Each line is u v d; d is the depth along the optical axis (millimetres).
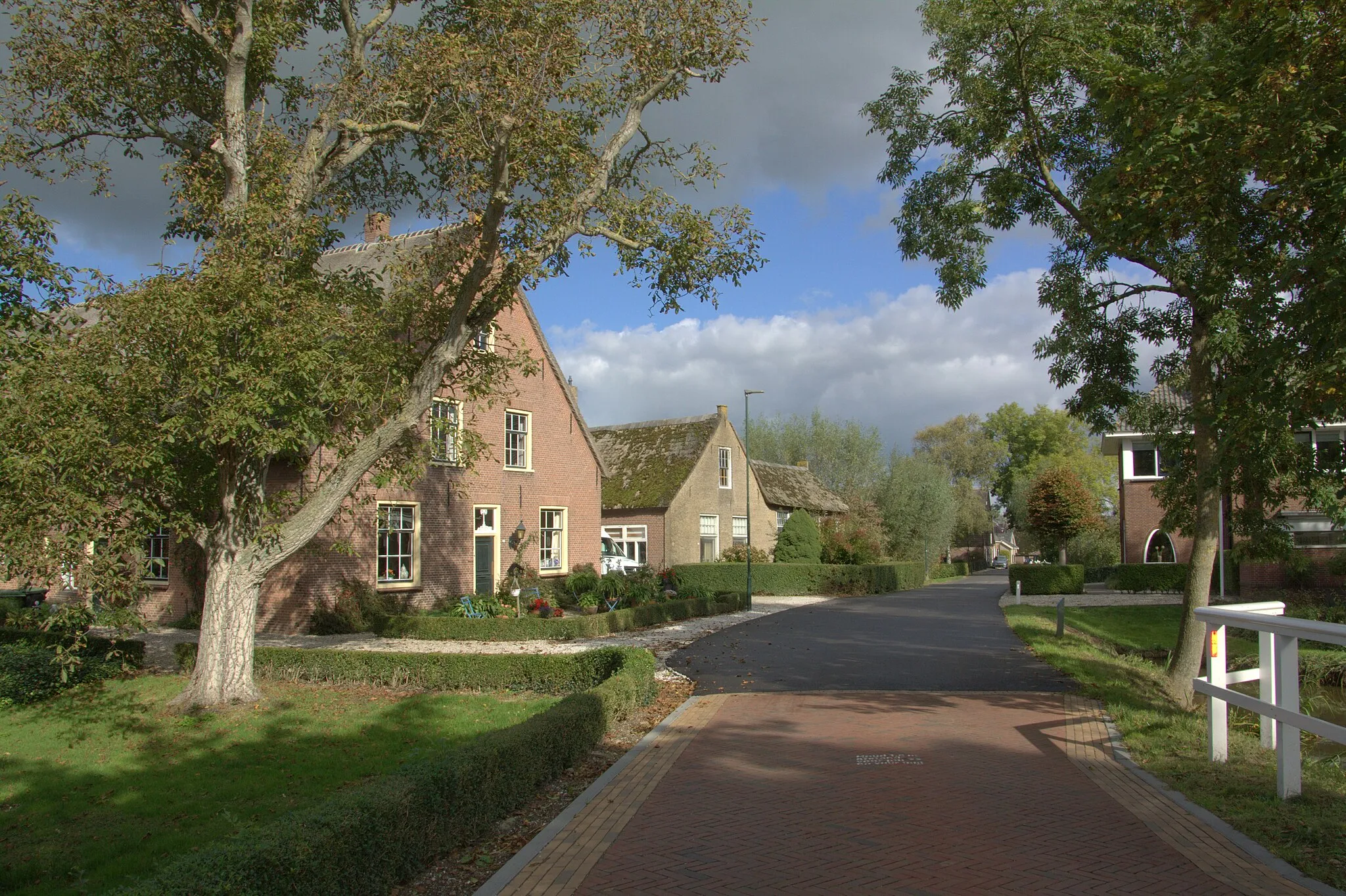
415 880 4871
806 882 4695
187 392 9164
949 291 13070
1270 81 7344
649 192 11156
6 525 8258
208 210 10664
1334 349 6535
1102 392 12672
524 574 23000
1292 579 27641
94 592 9164
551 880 4762
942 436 78438
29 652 11445
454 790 5352
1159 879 4688
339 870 4176
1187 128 7879
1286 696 5938
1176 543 34188
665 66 11219
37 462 8125
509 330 24422
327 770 7727
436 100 11250
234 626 10953
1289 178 7715
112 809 6633
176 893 3400
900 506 51250
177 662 14023
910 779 6844
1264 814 5656
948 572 58250
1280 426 7293
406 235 14172
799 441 60188
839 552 37781
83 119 11492
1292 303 7016
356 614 18844
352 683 12227
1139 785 6586
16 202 9570
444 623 17609
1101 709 9773
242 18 10930
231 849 3787
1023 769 7156
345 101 11352
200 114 12195
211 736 9070
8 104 10766
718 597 24688
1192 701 11008
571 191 10828
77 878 5340
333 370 10156
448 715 10008
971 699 10586
